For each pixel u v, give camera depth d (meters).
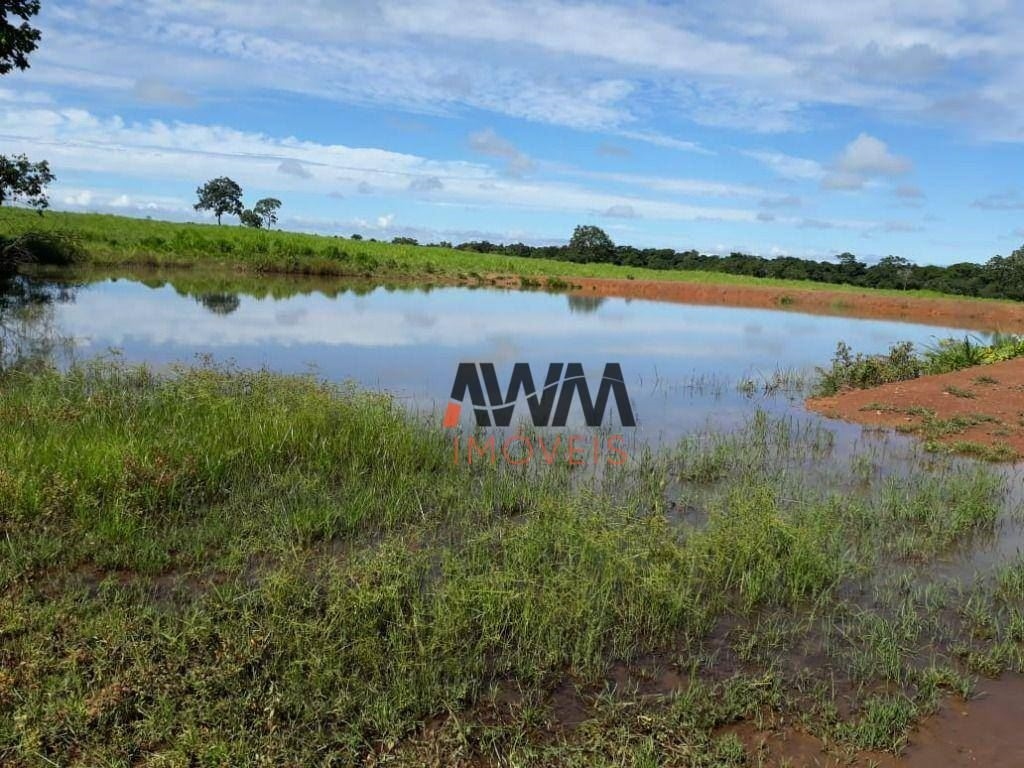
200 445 5.93
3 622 3.53
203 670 3.27
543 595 4.03
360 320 18.06
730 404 10.37
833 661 3.81
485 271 41.28
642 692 3.48
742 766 3.03
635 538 4.92
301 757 2.89
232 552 4.47
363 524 5.16
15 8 18.05
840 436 8.62
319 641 3.54
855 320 28.91
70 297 19.58
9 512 4.72
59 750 2.85
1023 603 4.47
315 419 6.73
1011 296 42.91
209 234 40.31
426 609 3.95
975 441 8.33
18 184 22.16
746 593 4.42
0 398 7.00
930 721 3.36
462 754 2.99
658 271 51.16
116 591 4.00
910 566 5.00
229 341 13.60
